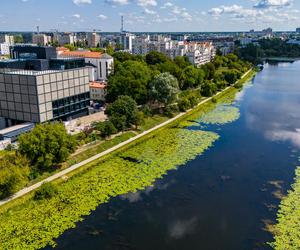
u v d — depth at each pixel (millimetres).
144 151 115438
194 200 84562
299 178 94875
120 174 97875
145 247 67438
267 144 121625
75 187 89625
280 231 71188
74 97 142500
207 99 192750
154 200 84500
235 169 101625
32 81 121688
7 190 80750
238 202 83312
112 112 128125
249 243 68188
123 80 159250
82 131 121062
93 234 71188
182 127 142750
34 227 72812
